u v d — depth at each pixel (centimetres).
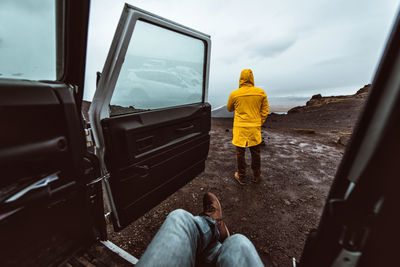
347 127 682
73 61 72
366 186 30
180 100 154
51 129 63
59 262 80
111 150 100
